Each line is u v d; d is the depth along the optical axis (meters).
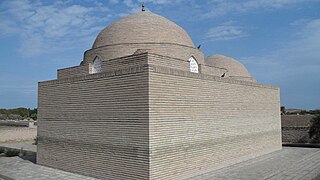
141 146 8.64
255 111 14.36
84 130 10.56
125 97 9.21
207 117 10.82
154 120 8.65
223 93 11.86
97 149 10.03
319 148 17.78
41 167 12.13
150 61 10.15
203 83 10.73
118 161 9.30
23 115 66.88
